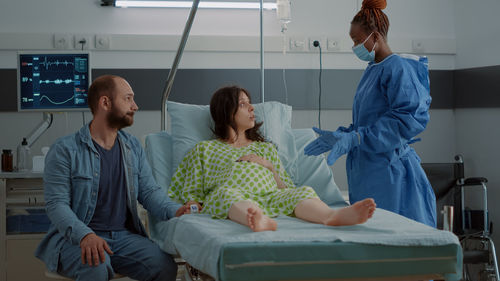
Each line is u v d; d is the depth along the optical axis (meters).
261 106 2.86
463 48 4.16
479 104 3.95
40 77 3.36
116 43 3.79
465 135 4.14
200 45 3.89
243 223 1.92
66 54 3.37
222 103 2.60
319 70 4.07
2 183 3.02
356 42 2.48
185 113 2.80
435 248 1.68
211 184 2.46
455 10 4.23
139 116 3.89
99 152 2.25
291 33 4.05
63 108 3.37
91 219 2.21
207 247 1.73
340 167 4.15
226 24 3.96
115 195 2.26
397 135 2.27
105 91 2.23
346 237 1.65
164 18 3.89
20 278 3.03
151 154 2.71
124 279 2.99
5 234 3.02
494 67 3.79
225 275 1.60
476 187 4.00
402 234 1.68
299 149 2.86
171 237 2.15
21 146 3.27
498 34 3.78
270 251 1.61
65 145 2.20
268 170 2.44
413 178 2.38
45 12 3.77
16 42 3.71
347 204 2.64
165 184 2.60
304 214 2.00
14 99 3.73
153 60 3.89
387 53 2.45
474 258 3.31
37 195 3.06
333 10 4.10
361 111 2.44
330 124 4.13
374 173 2.38
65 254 2.10
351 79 4.11
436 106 4.24
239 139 2.64
